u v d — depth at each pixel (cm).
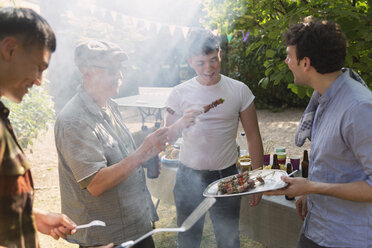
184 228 109
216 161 227
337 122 139
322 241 154
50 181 483
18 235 102
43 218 143
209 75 216
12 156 97
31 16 104
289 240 258
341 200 146
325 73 144
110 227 172
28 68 104
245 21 297
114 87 171
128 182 176
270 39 280
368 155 130
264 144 620
